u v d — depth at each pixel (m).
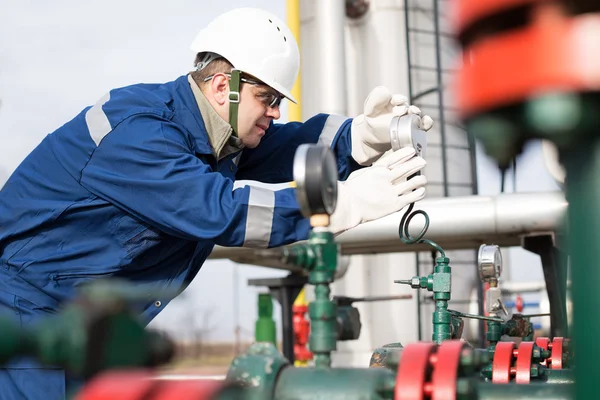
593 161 0.37
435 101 7.17
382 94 1.99
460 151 7.02
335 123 2.30
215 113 2.04
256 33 2.07
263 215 1.66
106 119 1.90
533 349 1.46
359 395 0.75
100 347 0.56
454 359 0.73
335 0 6.86
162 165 1.78
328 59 6.81
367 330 6.99
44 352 0.56
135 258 1.96
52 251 1.98
